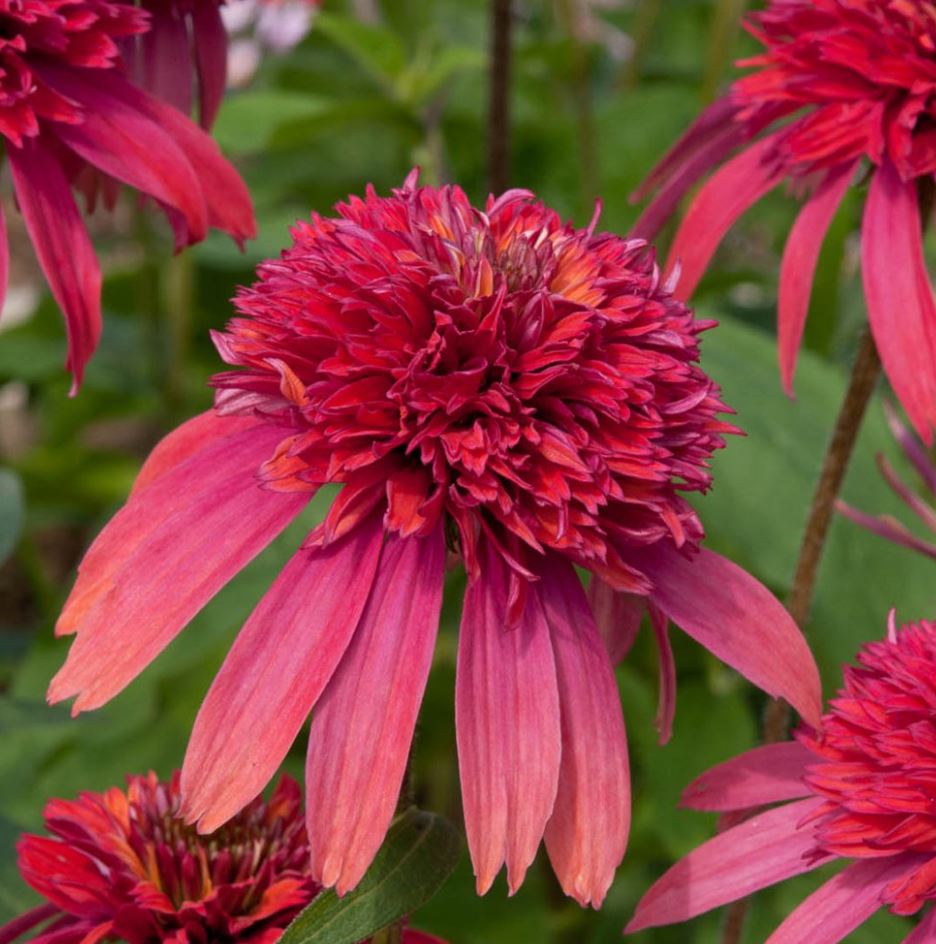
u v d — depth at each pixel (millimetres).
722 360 467
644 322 289
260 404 285
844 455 378
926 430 343
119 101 353
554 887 472
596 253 294
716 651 289
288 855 323
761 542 436
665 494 285
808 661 293
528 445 281
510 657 281
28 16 340
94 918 317
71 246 345
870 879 300
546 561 289
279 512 287
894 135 352
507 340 284
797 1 372
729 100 393
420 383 278
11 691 488
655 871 484
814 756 318
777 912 443
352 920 283
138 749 472
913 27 356
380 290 279
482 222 296
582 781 281
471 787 274
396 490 279
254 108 533
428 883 286
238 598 457
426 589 281
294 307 285
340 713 276
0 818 375
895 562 446
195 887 319
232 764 273
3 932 326
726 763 319
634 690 480
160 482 292
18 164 344
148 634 280
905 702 301
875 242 352
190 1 380
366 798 272
